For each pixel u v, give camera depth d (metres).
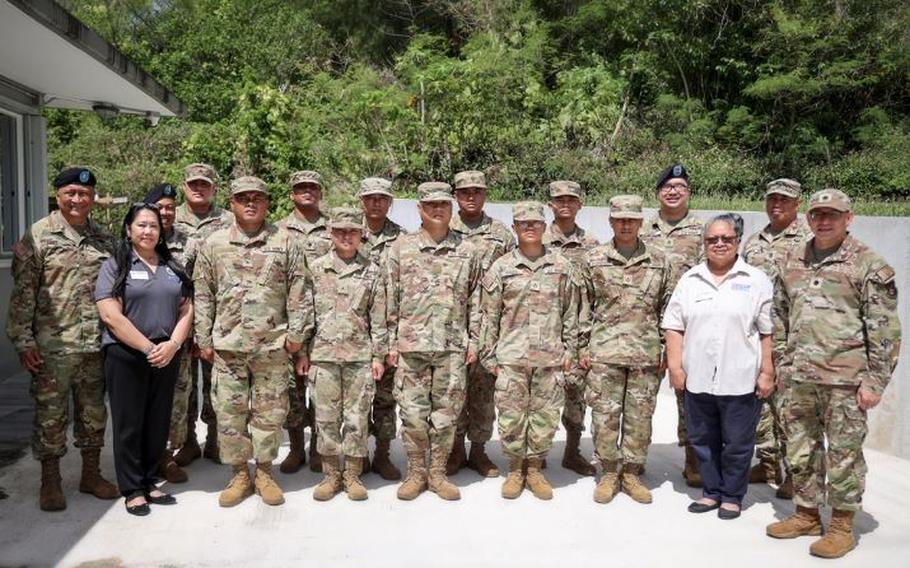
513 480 4.91
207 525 4.39
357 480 4.88
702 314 4.55
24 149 8.24
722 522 4.53
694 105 13.63
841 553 4.06
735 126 13.48
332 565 3.93
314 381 4.79
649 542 4.25
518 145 12.33
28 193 8.30
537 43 15.40
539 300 4.80
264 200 4.71
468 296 4.96
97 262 4.64
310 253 5.45
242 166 11.57
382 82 17.34
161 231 4.62
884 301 4.00
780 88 12.52
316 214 5.65
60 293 4.52
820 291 4.18
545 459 5.60
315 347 4.77
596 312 4.92
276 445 4.74
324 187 11.81
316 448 5.20
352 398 4.79
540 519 4.55
